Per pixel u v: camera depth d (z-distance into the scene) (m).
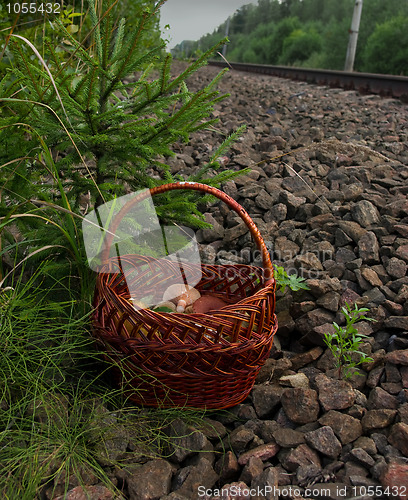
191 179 2.35
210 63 19.69
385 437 1.65
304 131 4.57
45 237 2.04
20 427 1.58
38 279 2.16
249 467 1.54
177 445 1.64
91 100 1.89
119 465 1.54
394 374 1.95
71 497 1.40
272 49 33.28
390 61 17.48
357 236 2.74
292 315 2.29
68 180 2.44
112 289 1.72
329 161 3.73
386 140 4.31
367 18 22.22
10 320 1.74
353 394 1.80
